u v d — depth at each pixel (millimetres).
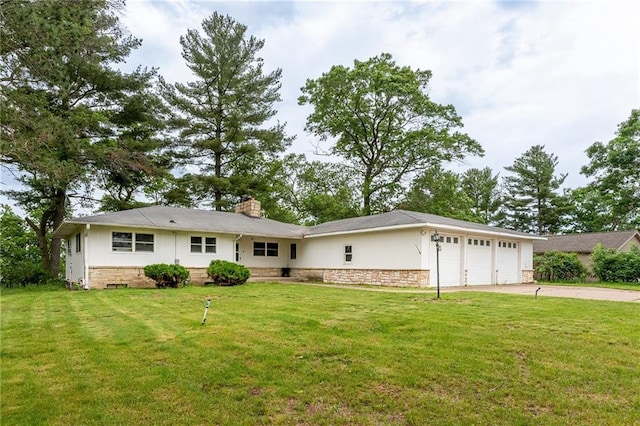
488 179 45125
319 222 30281
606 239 26109
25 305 8797
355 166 30500
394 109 27266
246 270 15422
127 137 20359
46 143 12336
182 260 16125
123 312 7617
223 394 3514
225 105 27406
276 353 4633
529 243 19844
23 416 3064
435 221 14711
